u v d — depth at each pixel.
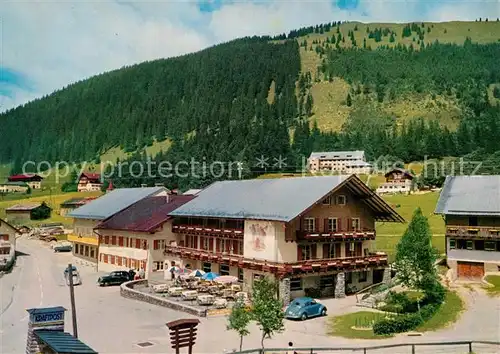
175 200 80.81
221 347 36.62
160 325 44.72
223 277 56.22
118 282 69.62
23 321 47.34
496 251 59.47
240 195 66.31
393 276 63.59
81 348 20.48
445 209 62.16
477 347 33.72
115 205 91.88
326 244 58.75
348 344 36.38
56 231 141.62
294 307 46.69
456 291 53.72
